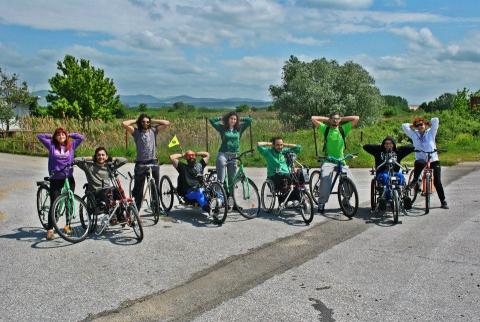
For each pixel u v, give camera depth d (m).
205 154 9.22
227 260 6.50
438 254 6.64
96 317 4.82
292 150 9.32
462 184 12.48
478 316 4.75
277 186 9.02
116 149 21.67
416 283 5.60
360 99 33.41
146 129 8.69
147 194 9.65
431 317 4.74
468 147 21.33
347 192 8.84
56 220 7.39
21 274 6.00
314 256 6.63
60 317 4.82
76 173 15.20
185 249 7.01
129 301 5.19
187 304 5.10
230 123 9.12
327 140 9.23
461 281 5.65
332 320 4.70
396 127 29.36
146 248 7.07
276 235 7.73
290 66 42.09
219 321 4.70
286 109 34.16
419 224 8.32
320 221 8.64
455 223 8.34
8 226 8.48
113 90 52.47
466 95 36.84
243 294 5.34
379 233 7.77
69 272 6.07
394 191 8.44
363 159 17.58
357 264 6.27
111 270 6.14
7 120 30.55
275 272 6.02
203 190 8.63
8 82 31.47
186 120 25.25
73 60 49.19
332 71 34.47
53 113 46.56
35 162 19.69
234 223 8.57
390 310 4.90
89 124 26.67
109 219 7.54
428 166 9.16
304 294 5.32
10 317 4.82
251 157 18.28
